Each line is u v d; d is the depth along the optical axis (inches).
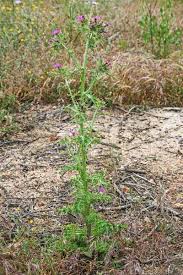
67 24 274.7
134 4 326.3
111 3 319.0
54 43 143.5
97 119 214.7
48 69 241.0
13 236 153.8
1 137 201.9
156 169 182.9
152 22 276.2
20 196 169.5
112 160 186.4
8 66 240.1
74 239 145.8
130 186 174.6
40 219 159.6
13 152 192.5
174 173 180.7
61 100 228.8
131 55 255.6
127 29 291.9
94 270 141.6
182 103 231.6
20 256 143.1
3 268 139.9
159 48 268.8
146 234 152.8
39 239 150.7
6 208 164.1
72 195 168.2
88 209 141.7
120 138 201.3
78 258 142.6
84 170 138.5
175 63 249.1
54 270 139.5
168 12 276.7
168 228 155.4
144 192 171.6
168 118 217.3
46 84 230.7
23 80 233.6
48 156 189.8
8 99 222.8
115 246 145.7
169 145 196.9
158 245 147.7
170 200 167.9
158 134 204.7
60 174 179.5
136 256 144.4
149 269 142.6
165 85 235.8
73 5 289.6
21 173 180.5
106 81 231.5
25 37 263.1
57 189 172.4
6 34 259.0
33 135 203.8
